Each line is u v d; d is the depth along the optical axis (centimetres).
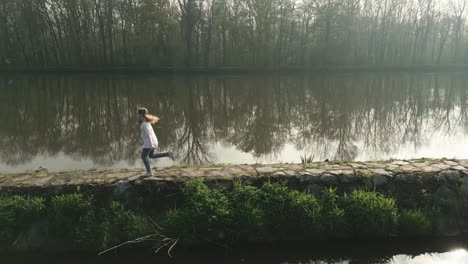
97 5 4441
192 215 581
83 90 2753
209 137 1295
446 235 611
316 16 4850
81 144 1188
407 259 572
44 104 2048
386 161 758
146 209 618
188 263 551
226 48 5184
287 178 650
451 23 5444
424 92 2552
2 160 1010
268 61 4859
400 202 640
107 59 4822
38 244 575
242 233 579
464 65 5122
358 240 602
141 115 684
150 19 4334
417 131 1379
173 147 1157
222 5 4778
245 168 711
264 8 4731
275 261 564
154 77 3959
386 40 5278
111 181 640
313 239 598
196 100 2214
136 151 1102
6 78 3731
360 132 1365
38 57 4559
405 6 5331
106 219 597
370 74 4350
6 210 581
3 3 4247
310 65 4909
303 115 1706
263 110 1852
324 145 1178
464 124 1504
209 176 655
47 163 980
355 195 619
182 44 4566
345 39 4900
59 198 598
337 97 2311
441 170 680
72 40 4516
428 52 5681
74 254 570
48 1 4388
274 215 596
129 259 559
